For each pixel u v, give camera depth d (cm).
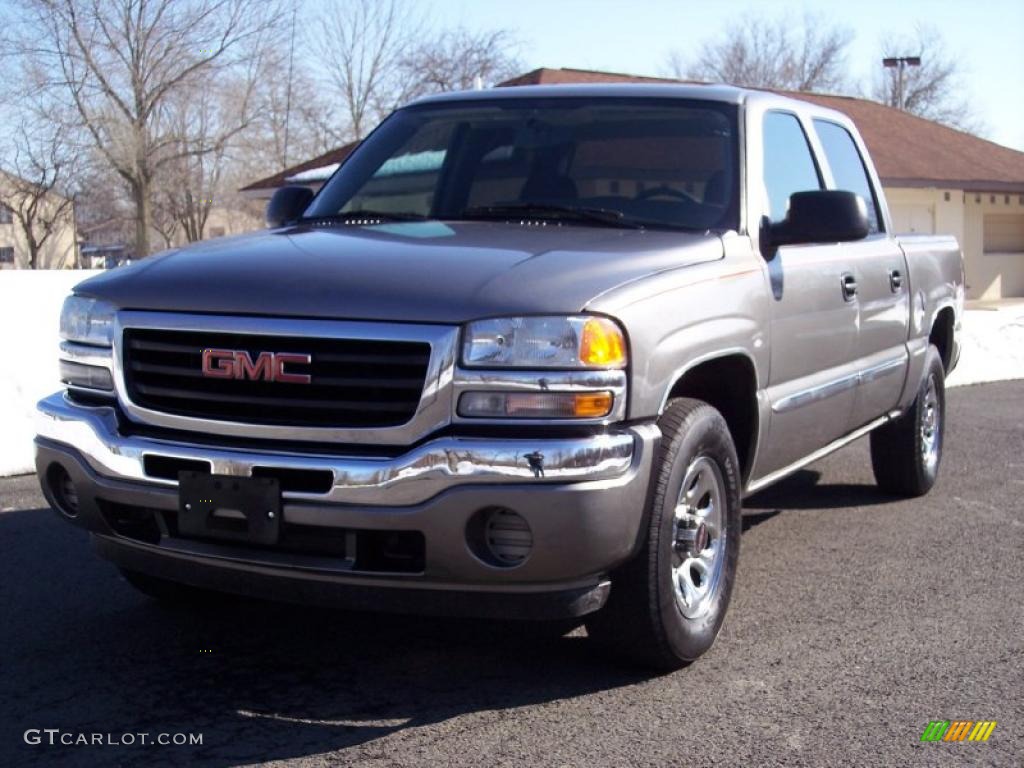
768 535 619
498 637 447
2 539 588
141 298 387
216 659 425
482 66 4275
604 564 358
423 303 354
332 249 403
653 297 380
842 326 539
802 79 5444
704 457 411
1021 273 3030
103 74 3400
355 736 359
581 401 348
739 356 439
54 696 390
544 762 342
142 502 379
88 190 3762
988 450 877
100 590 507
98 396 400
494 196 491
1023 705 391
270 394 362
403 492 346
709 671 416
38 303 785
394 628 458
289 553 365
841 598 506
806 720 375
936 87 5931
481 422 348
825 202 466
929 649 443
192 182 3719
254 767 338
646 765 341
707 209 468
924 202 2742
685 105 510
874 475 721
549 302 353
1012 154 3072
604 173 486
